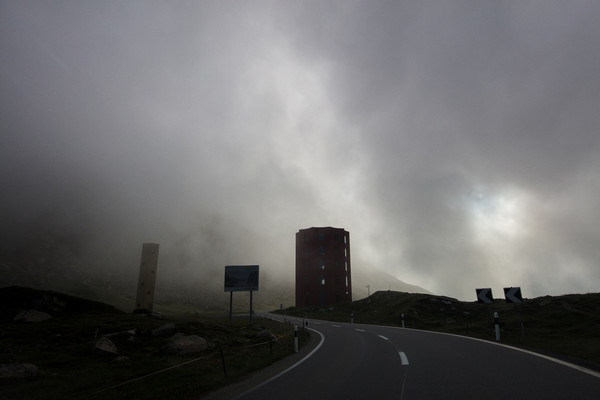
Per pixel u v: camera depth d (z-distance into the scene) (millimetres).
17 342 16438
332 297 86938
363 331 25266
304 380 9039
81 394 8969
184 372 11320
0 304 25391
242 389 8555
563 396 6465
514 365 9773
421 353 12711
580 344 14352
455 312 38875
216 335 20484
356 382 8312
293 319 50188
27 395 8859
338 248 91375
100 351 14586
